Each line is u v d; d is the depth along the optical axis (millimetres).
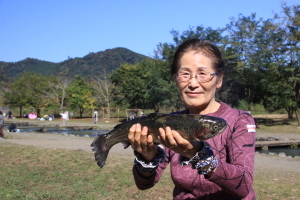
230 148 2125
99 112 56312
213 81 2283
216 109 2330
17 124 43281
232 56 32906
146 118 2008
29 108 60344
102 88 60250
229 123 2197
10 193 7406
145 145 1980
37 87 61031
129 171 9406
